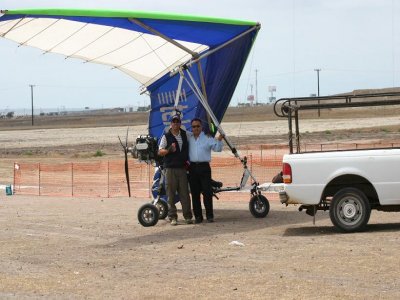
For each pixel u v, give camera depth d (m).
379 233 10.70
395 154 10.87
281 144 43.44
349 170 10.92
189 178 13.12
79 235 11.98
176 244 10.60
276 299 6.87
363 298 6.78
